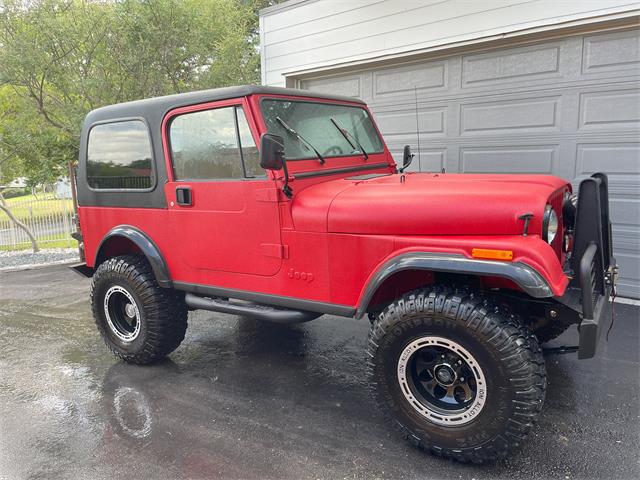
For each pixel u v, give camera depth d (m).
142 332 3.66
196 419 3.01
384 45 6.02
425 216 2.44
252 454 2.63
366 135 3.85
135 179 3.56
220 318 4.89
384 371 2.55
